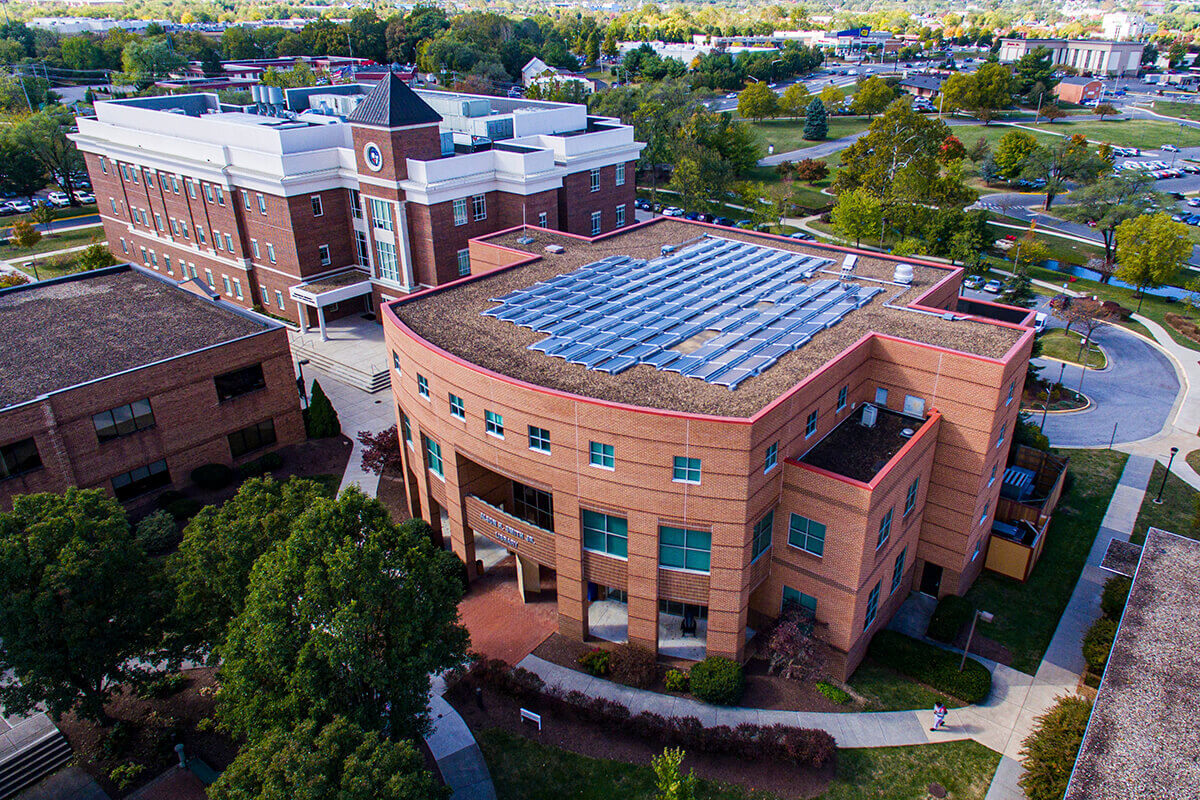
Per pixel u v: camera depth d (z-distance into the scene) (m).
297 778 22.09
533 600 40.56
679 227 62.94
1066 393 63.75
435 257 67.62
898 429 38.22
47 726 33.00
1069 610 40.28
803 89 173.88
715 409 31.95
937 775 31.16
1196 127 171.00
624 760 31.80
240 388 50.94
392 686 27.11
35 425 41.59
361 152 66.81
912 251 83.12
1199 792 24.75
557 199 73.50
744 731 32.09
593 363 36.22
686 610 38.72
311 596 25.33
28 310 54.28
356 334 70.38
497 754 32.06
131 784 30.89
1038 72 194.38
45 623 27.80
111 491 46.03
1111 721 27.34
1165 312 80.62
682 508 32.03
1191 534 45.09
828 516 33.00
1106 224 88.38
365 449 54.22
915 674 35.66
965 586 41.56
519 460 35.00
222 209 73.31
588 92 171.38
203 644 32.09
